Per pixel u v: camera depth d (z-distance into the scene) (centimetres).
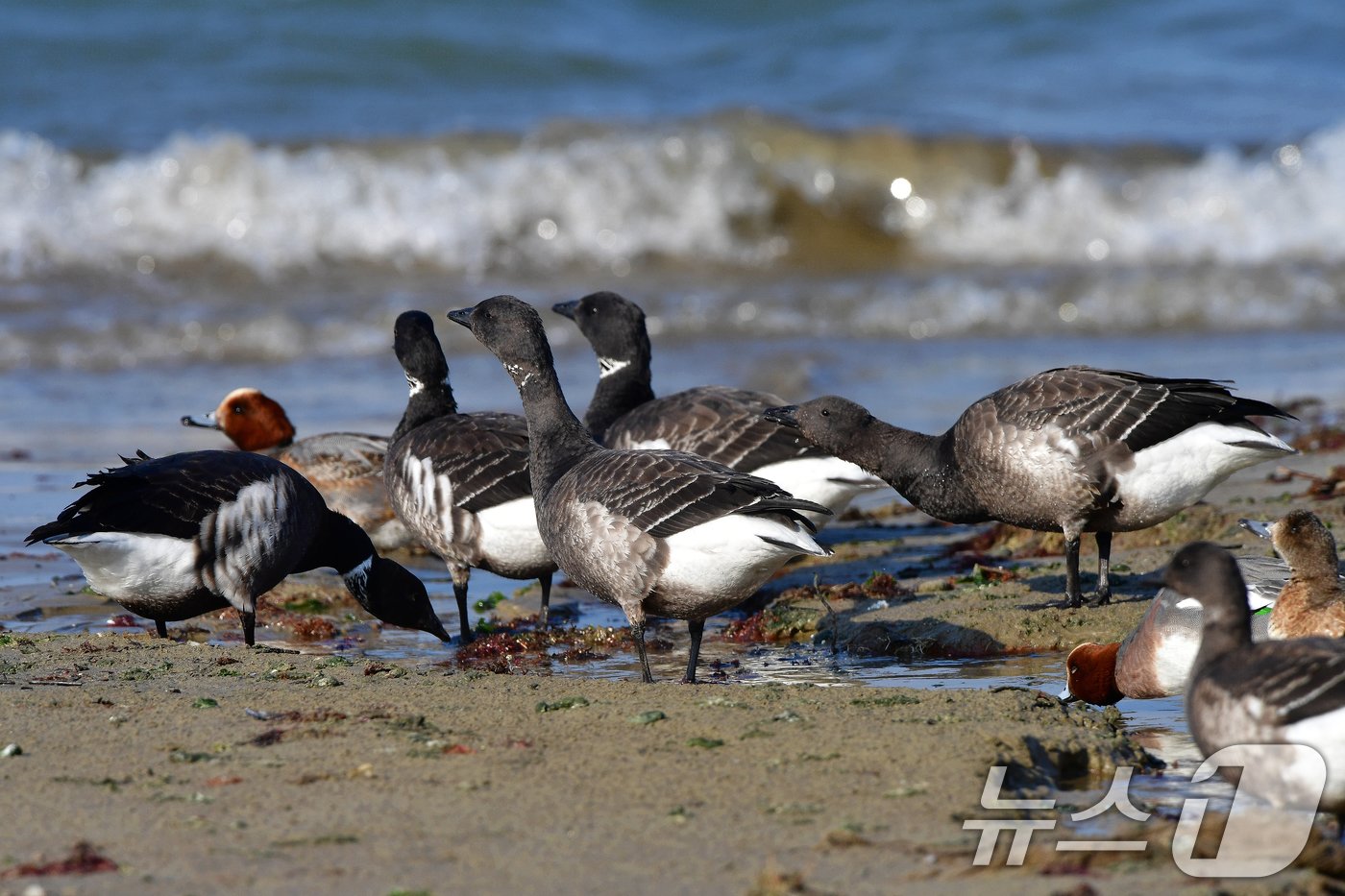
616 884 696
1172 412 1276
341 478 1708
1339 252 3653
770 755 891
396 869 714
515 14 4594
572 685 1078
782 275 3469
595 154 3562
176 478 1204
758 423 1526
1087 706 1049
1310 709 752
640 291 3219
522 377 1271
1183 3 5088
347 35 4353
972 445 1327
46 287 3072
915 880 700
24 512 1797
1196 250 3662
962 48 4869
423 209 3419
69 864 717
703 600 1138
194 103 3972
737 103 4278
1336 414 2252
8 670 1123
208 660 1165
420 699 1028
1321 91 4572
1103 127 4150
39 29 4206
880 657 1305
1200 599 830
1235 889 683
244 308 2959
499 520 1381
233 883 697
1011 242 3697
